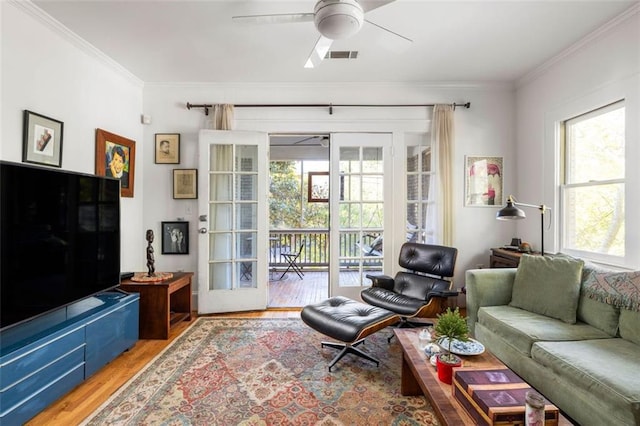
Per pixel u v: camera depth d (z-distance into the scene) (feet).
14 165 5.74
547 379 5.63
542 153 10.78
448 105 12.08
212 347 8.77
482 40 9.01
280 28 8.43
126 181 11.23
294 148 23.68
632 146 7.66
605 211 8.77
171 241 12.28
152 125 12.25
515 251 11.09
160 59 10.22
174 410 6.00
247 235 12.28
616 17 7.86
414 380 6.46
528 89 11.50
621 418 4.28
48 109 8.02
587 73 8.95
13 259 5.69
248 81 12.05
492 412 3.79
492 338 7.34
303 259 21.84
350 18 6.02
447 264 9.94
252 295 12.12
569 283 7.14
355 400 6.33
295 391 6.65
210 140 11.79
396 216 12.37
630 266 7.73
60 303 6.63
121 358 8.09
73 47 8.84
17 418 5.30
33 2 7.27
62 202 6.74
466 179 12.31
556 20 8.02
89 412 5.94
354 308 8.46
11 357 5.22
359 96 12.31
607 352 5.55
